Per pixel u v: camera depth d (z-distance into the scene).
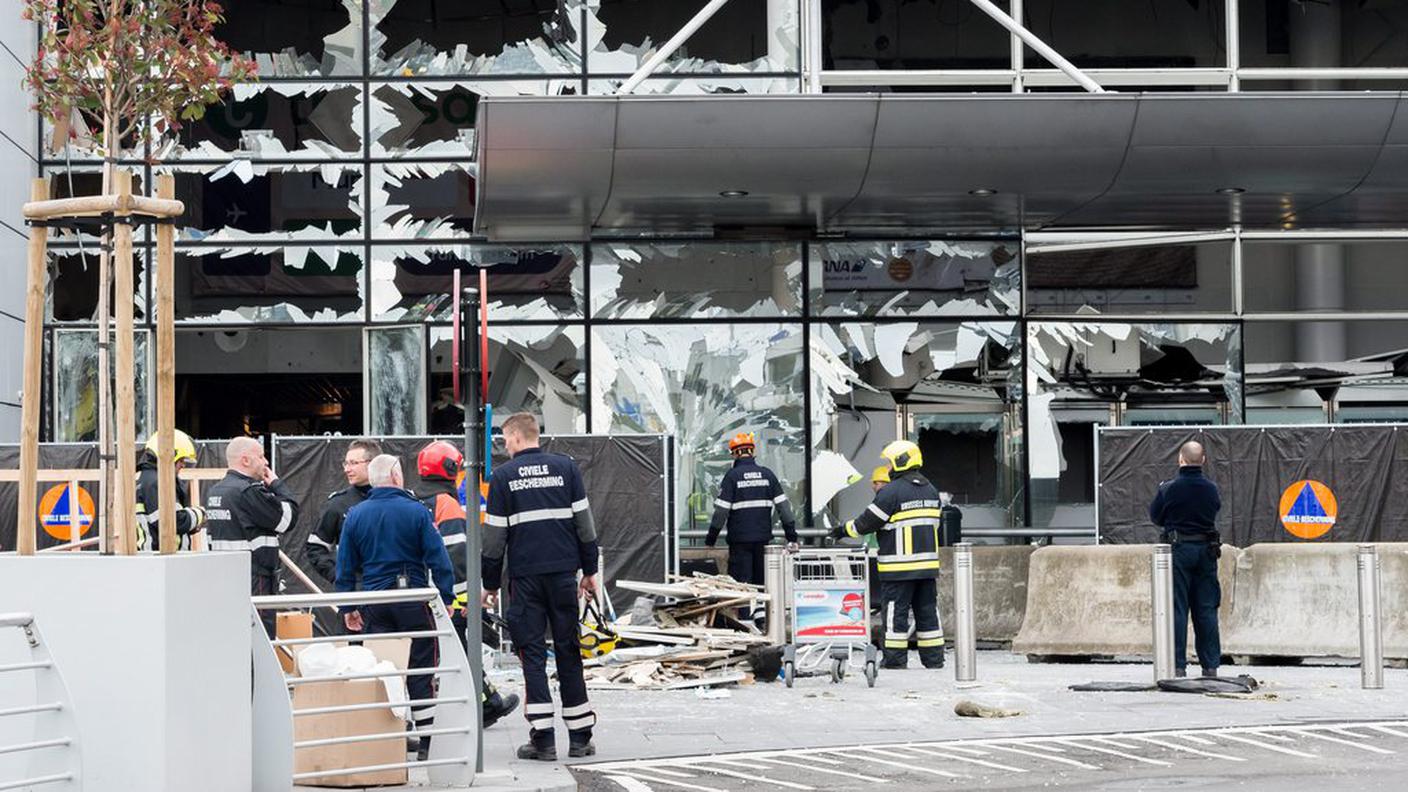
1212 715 15.38
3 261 23.91
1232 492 22.19
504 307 25.52
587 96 21.45
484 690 14.96
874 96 21.69
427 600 11.89
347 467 15.09
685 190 22.22
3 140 24.00
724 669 19.00
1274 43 26.52
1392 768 12.21
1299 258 26.53
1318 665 20.89
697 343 25.67
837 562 19.94
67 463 21.86
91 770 9.86
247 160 25.50
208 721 10.27
